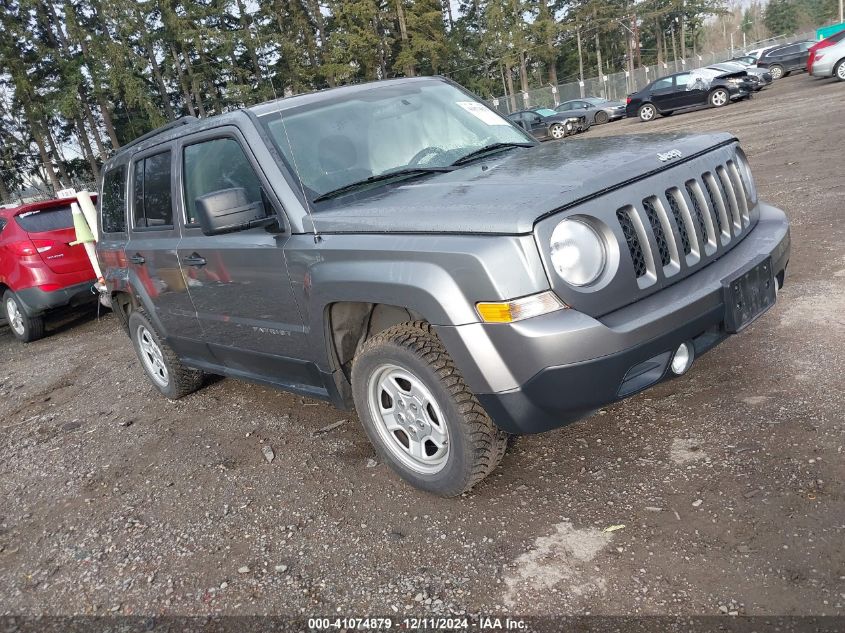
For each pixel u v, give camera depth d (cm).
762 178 819
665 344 254
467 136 388
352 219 298
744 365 366
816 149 926
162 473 398
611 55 7569
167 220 429
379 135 362
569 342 240
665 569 235
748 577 223
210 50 3906
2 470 457
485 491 306
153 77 4275
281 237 327
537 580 244
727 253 301
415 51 4753
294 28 4312
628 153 296
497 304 245
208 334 417
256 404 480
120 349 739
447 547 274
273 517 324
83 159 4772
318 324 318
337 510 319
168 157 418
